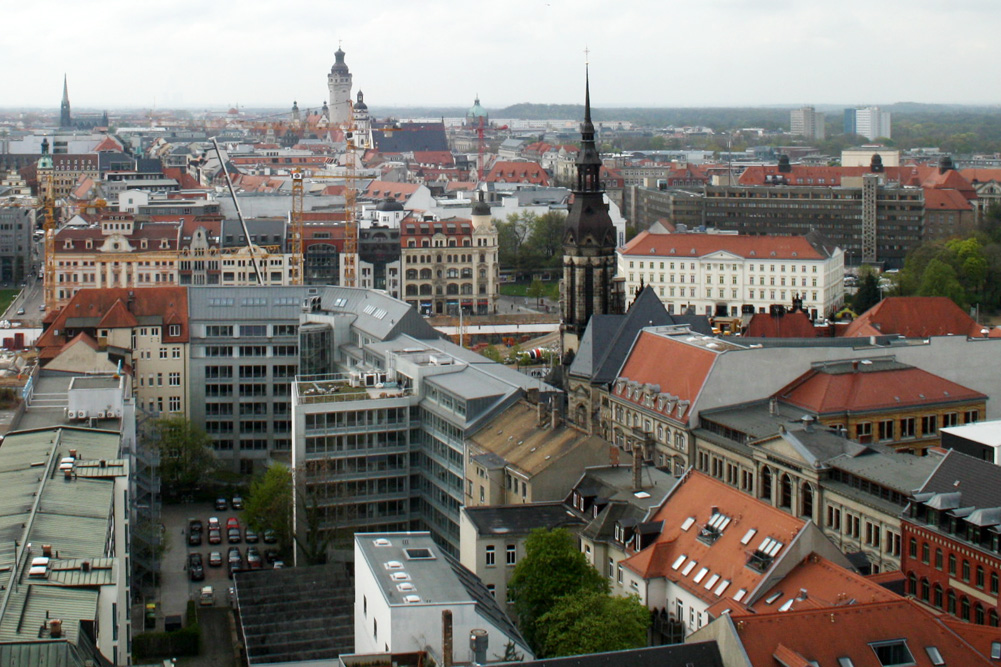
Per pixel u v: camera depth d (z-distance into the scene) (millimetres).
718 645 138875
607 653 138625
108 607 148125
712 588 168375
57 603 140500
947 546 173375
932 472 185250
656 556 177500
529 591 176750
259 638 197250
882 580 170375
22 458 197250
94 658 131250
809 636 137875
